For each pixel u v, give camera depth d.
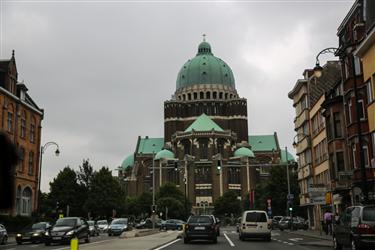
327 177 51.12
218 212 125.25
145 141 167.00
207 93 159.38
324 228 45.81
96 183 99.31
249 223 33.38
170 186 122.81
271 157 157.75
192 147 139.88
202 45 171.62
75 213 95.75
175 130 154.50
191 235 29.88
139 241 32.16
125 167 170.50
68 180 96.25
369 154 34.19
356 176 35.06
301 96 64.38
